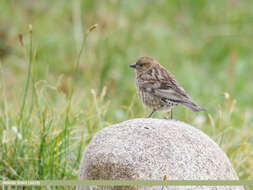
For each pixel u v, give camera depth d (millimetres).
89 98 13195
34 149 10375
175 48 18062
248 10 20375
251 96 15758
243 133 12820
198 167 7852
